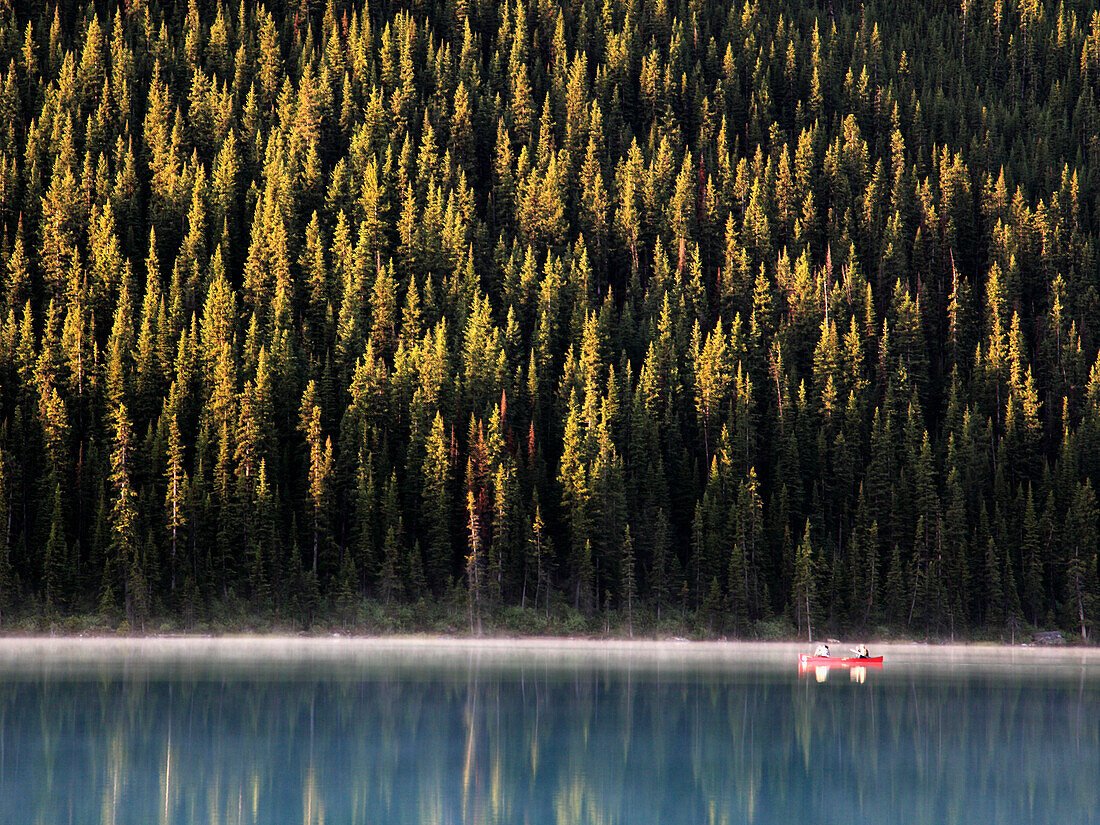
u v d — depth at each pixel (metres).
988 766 188.75
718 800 160.50
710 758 191.62
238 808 149.38
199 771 172.62
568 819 146.88
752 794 164.88
